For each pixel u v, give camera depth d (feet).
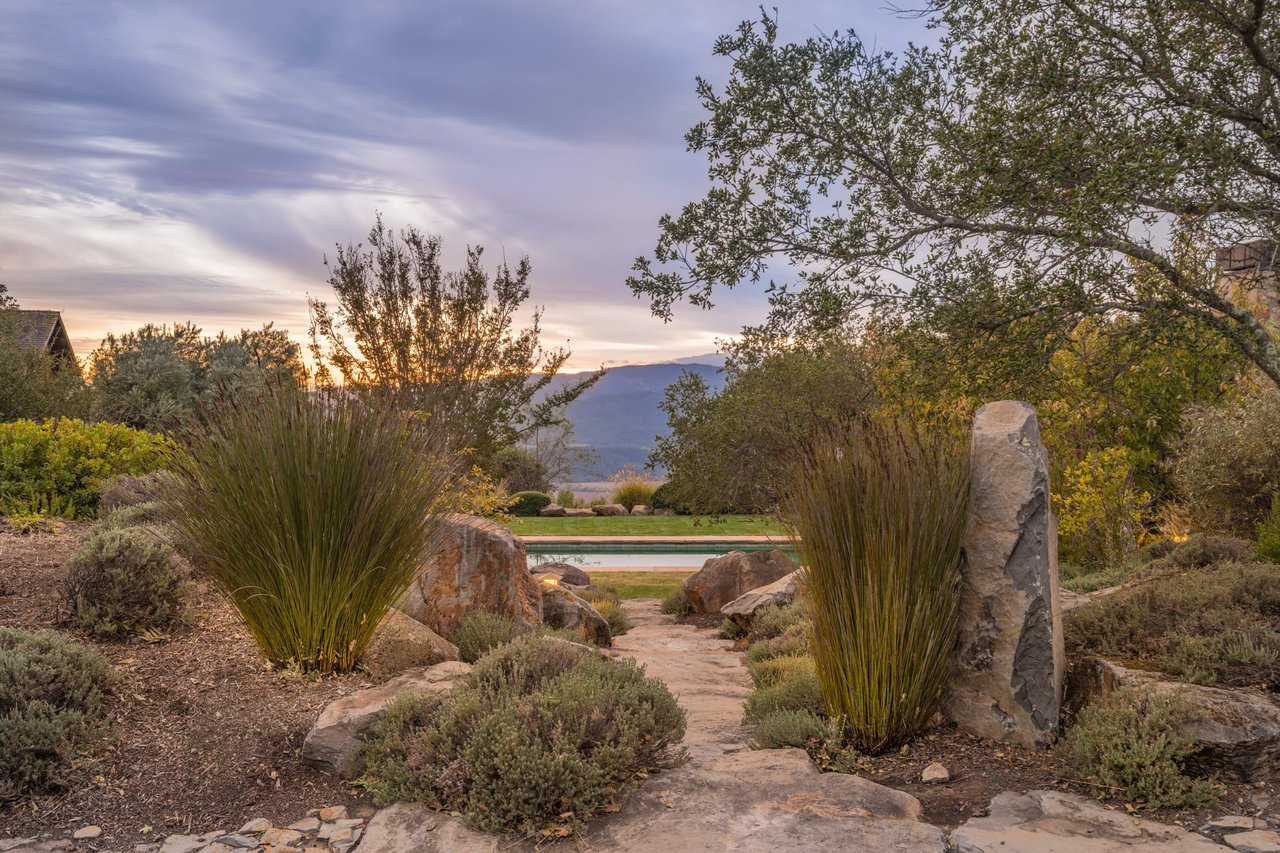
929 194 22.70
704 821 10.90
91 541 18.45
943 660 14.37
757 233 23.12
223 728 13.78
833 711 14.75
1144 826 10.66
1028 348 19.61
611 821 11.10
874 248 22.06
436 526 17.61
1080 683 14.96
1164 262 18.74
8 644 14.35
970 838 10.37
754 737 15.12
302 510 15.81
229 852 10.71
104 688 14.37
